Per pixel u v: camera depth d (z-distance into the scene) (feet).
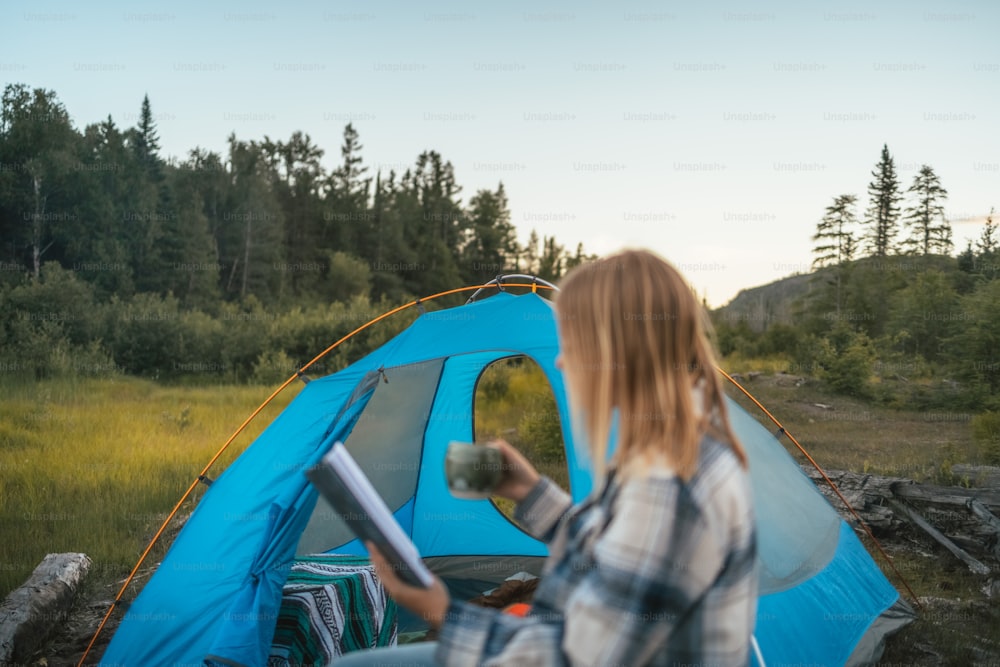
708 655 3.24
